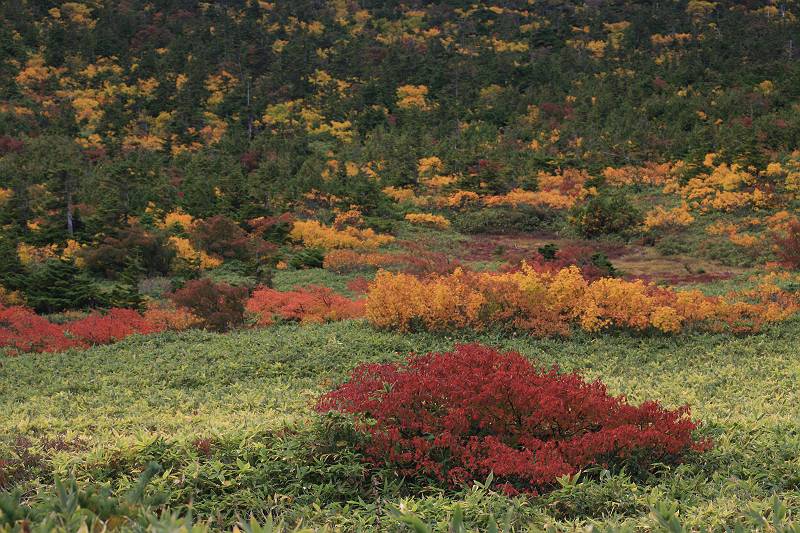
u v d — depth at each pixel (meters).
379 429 7.50
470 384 7.73
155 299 31.52
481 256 43.66
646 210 49.31
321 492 6.66
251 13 149.50
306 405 12.64
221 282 34.19
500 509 5.67
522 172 61.78
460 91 106.56
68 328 22.38
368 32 146.00
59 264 29.45
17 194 49.69
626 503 5.90
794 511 5.38
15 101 90.31
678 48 121.62
